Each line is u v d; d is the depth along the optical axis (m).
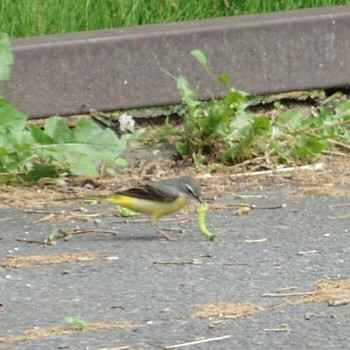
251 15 16.03
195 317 8.90
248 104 15.27
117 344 8.36
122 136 14.71
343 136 14.59
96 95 14.83
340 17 15.80
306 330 8.59
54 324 8.80
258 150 14.02
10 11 17.11
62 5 17.23
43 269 10.19
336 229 11.35
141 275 9.97
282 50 15.55
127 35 14.86
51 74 14.58
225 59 15.30
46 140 13.32
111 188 13.03
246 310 9.02
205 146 14.06
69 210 12.22
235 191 12.93
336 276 9.87
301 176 13.45
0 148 13.07
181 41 15.07
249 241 10.97
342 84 16.02
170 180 11.18
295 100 16.42
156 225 11.17
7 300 9.38
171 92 15.12
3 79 13.46
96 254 10.61
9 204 12.42
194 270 10.08
